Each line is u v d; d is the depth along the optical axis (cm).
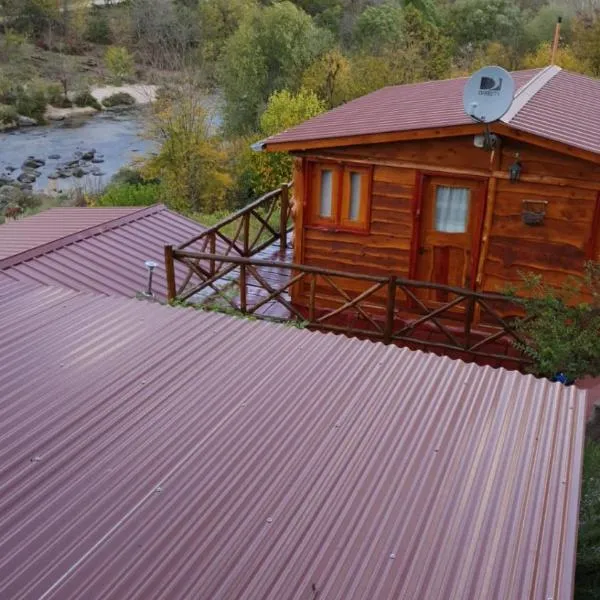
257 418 392
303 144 884
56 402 398
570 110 930
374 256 920
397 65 3011
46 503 313
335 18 4575
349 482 340
